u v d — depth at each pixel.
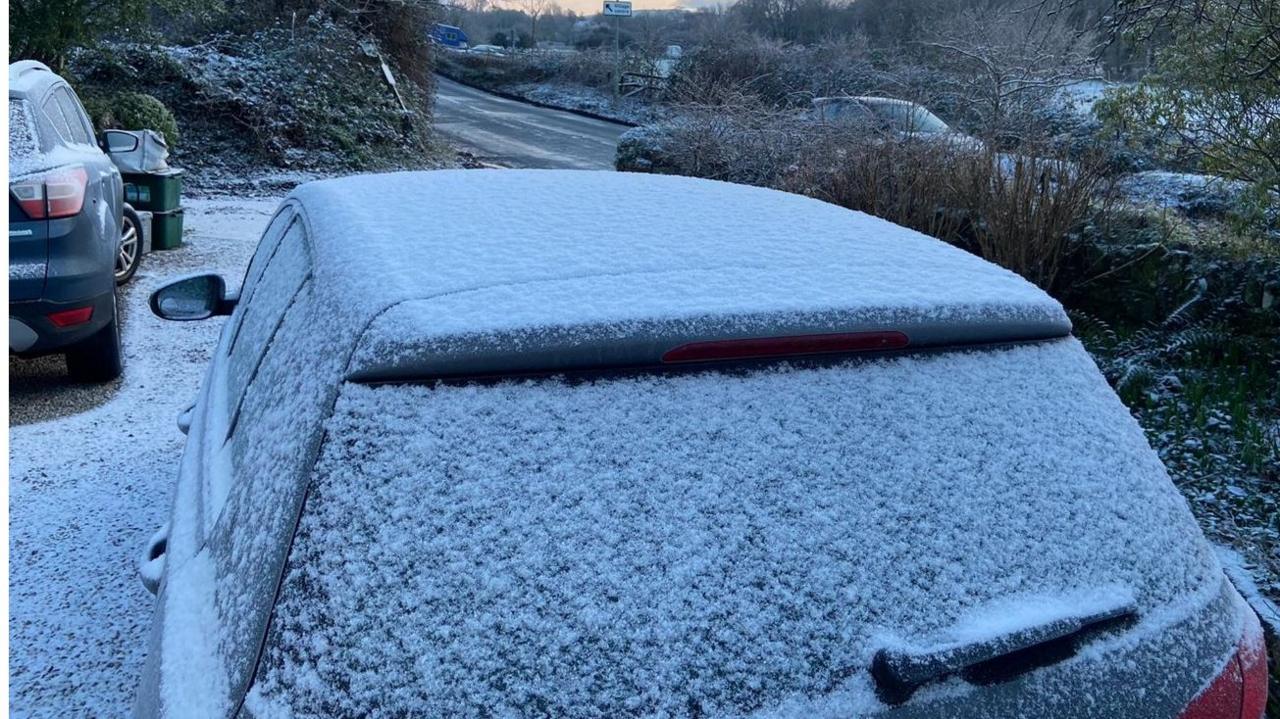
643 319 1.52
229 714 1.22
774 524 1.42
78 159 5.11
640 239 1.89
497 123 26.84
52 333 4.80
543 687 1.24
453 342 1.43
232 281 7.86
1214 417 4.61
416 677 1.21
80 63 14.85
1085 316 5.88
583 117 30.98
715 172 10.38
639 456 1.42
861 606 1.39
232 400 2.17
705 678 1.29
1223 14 5.04
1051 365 1.78
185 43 17.98
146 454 4.39
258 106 15.95
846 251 1.93
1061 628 1.43
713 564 1.36
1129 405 4.91
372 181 2.42
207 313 3.52
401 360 1.40
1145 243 5.89
